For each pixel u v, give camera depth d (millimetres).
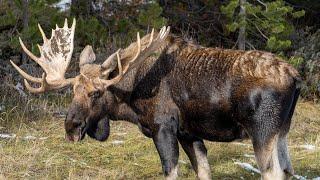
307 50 29484
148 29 26797
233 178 17625
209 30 31531
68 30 15672
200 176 15469
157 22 26719
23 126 21375
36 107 23094
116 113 15242
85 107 14289
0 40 25156
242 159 19297
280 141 14281
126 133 21297
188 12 31453
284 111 13953
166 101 14828
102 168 17984
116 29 28250
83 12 28859
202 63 14531
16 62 25953
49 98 24453
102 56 25516
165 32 14766
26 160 17938
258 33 29766
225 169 18281
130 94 15062
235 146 20516
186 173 17812
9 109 22734
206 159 15492
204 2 31453
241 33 28203
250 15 28625
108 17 29000
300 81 14141
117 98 15102
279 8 26859
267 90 13797
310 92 27562
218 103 14234
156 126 14914
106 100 14914
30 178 16781
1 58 26125
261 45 29750
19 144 19344
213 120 14453
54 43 15547
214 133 14633
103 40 26625
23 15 24734
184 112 14742
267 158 13852
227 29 28781
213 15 31453
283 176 13984
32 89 14805
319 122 24562
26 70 24984
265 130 13828
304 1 32688
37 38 24531
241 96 13969
